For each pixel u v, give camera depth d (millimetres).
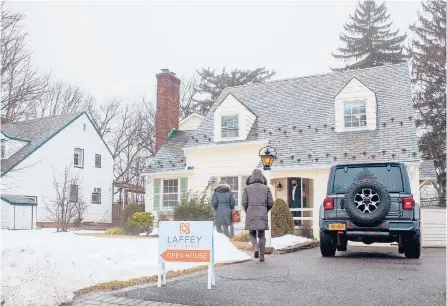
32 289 5227
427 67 40500
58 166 30500
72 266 6363
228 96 20422
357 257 9992
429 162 19812
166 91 24375
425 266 8227
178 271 7477
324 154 17672
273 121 20250
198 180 20219
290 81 22125
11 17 12586
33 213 25391
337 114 18500
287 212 14891
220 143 20094
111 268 6957
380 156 16594
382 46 46750
